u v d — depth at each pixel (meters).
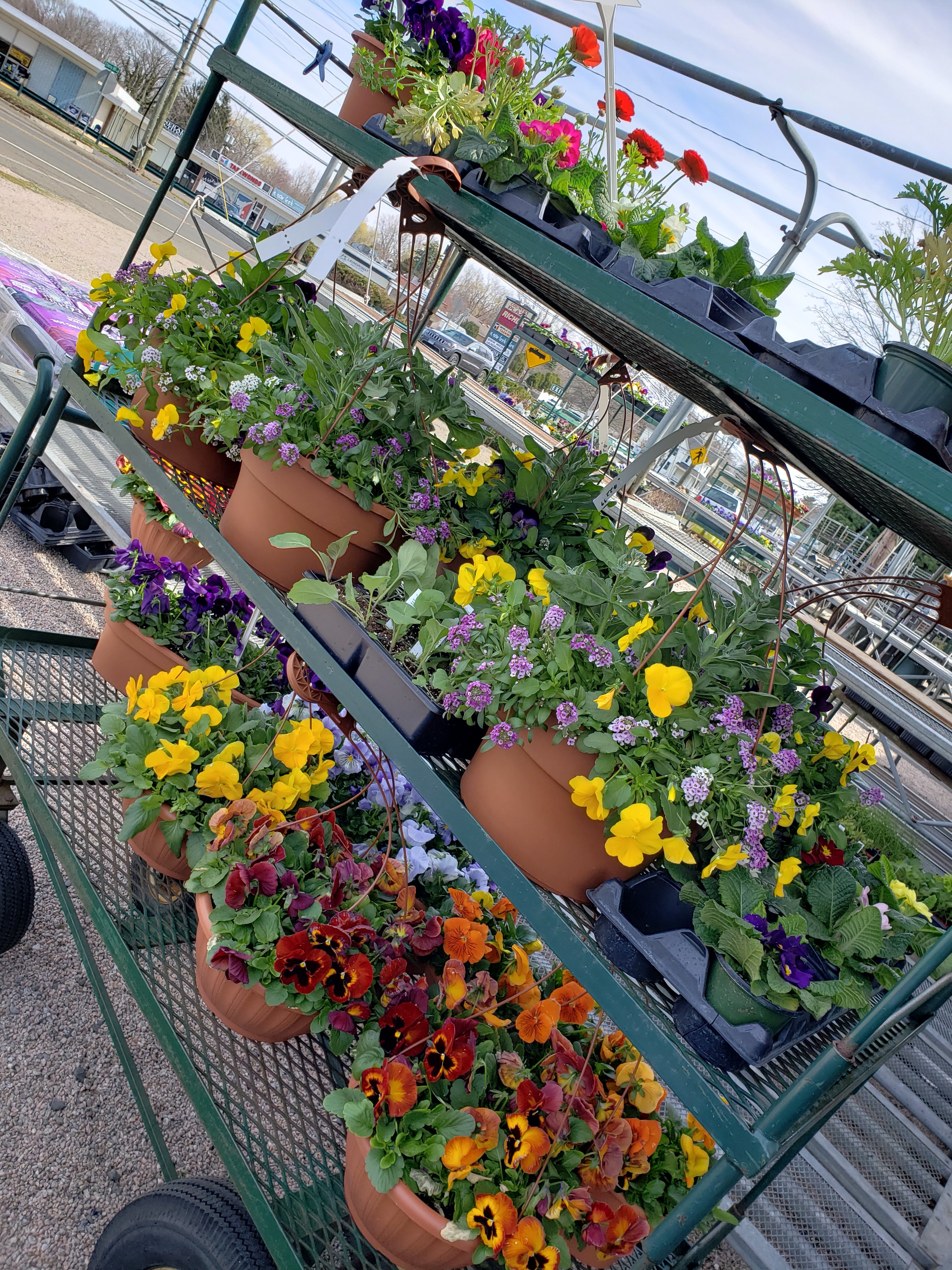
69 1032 1.93
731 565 3.87
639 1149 1.37
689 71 2.38
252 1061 1.43
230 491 1.86
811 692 1.64
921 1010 1.52
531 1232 1.09
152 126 22.59
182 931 1.61
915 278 0.99
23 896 1.83
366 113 1.50
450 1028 1.25
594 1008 1.57
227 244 12.33
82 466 3.87
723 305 0.98
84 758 1.96
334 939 1.30
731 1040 0.94
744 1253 2.36
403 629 1.23
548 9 2.54
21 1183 1.58
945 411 0.83
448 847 1.90
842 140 2.16
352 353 1.48
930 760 4.05
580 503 1.84
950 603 1.35
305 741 1.55
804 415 0.84
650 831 0.98
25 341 2.26
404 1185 1.11
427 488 1.53
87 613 3.57
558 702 1.06
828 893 1.26
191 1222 1.21
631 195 1.30
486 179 1.15
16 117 20.62
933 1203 2.71
